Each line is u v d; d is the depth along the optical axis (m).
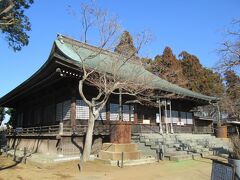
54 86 22.52
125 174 13.31
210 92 42.72
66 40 24.41
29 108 30.41
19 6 19.52
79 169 14.54
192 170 14.22
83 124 20.66
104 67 19.19
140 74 21.03
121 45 18.64
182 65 47.34
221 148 22.56
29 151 22.38
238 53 16.84
